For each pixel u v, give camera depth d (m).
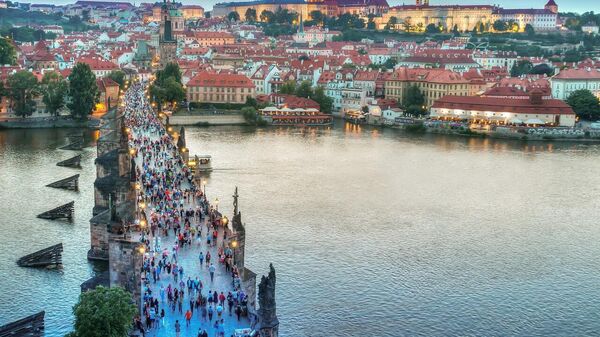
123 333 95.31
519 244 180.62
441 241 180.50
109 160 183.12
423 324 132.12
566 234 190.75
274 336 99.94
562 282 154.88
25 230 174.12
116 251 113.00
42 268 148.38
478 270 160.12
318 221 193.62
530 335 130.12
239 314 109.06
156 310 109.44
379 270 157.00
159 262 125.56
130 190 161.62
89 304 95.25
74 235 171.00
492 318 136.00
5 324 121.75
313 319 131.50
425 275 155.38
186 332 103.06
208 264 129.25
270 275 99.62
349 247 171.75
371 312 135.88
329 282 148.38
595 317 138.50
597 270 162.88
